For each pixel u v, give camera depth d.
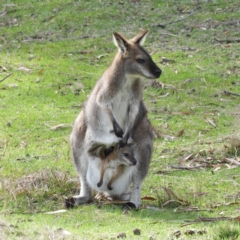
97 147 18.42
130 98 18.59
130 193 18.58
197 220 16.47
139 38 19.28
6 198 18.20
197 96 27.23
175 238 15.05
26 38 33.12
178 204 17.77
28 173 20.22
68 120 25.08
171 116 25.44
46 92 27.62
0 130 24.27
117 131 18.08
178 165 21.20
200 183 19.34
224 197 18.39
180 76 28.81
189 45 31.70
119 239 15.07
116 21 34.03
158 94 27.41
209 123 24.81
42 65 30.12
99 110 18.48
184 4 35.31
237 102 26.73
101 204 18.14
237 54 30.80
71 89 27.88
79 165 18.53
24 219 16.84
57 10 35.47
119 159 17.75
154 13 34.62
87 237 15.22
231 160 21.22
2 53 31.52
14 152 22.39
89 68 29.88
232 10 34.59
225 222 16.11
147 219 16.78
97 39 32.56
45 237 14.91
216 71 29.33
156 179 20.02
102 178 17.98
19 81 28.58
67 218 16.98
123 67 18.58
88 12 34.91
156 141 23.34
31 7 36.03
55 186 19.17
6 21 34.91
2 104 26.50
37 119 25.17
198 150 22.14
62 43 32.44
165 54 30.81
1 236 14.88
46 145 23.09
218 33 32.62
